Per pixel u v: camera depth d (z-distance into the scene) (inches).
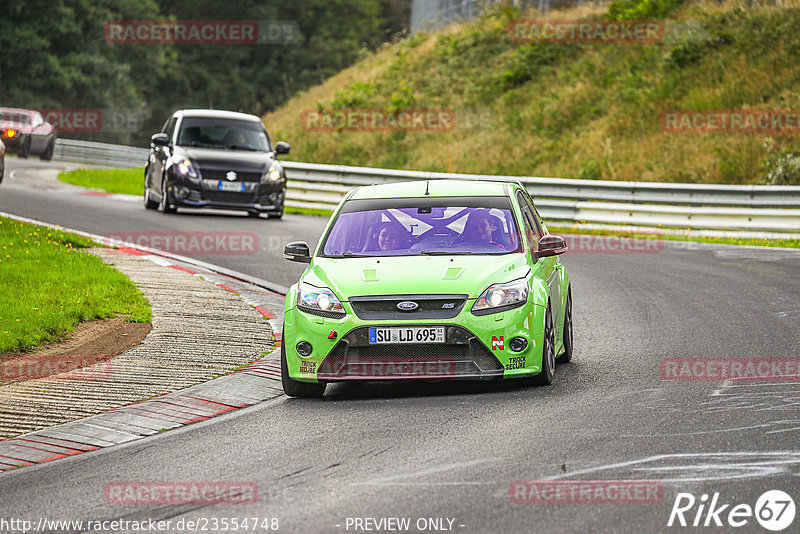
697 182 3708.2
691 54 4675.2
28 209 2970.0
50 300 1631.4
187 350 1408.7
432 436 967.6
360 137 5157.5
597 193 3302.2
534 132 4630.9
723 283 2026.3
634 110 4429.1
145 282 1924.2
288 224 3021.7
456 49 5841.5
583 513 728.3
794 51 4382.4
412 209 1318.9
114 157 5856.3
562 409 1062.4
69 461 941.2
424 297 1146.0
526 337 1151.6
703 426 972.6
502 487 794.8
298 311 1179.9
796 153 3607.3
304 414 1098.1
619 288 1985.7
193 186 3024.1
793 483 786.8
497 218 1288.1
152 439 1011.9
